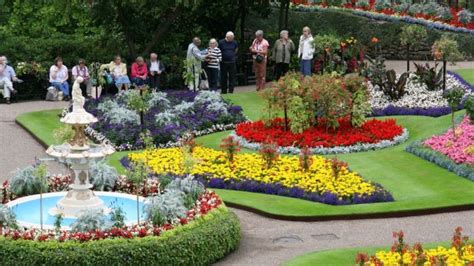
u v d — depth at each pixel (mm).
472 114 22062
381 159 20859
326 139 22109
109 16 32531
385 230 15883
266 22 40844
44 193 16469
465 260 12625
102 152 15086
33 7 38375
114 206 15789
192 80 28141
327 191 17719
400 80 26656
